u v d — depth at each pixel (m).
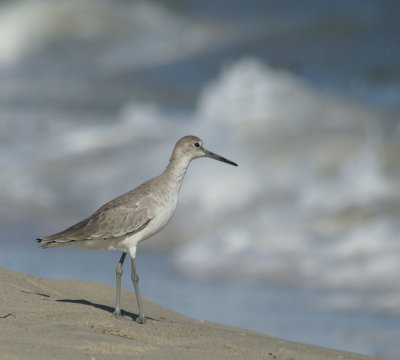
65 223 18.42
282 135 20.42
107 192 19.75
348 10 34.62
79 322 8.38
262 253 15.27
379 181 17.47
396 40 30.61
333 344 10.88
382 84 25.77
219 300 13.19
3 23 41.00
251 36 34.50
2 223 18.58
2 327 7.89
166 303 13.01
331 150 19.17
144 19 40.31
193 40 36.09
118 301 9.16
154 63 33.72
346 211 16.42
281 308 12.66
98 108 27.77
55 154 22.70
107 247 9.30
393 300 12.75
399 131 20.02
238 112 22.48
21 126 25.91
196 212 17.89
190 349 7.95
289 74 27.53
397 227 15.17
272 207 17.28
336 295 13.21
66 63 36.41
